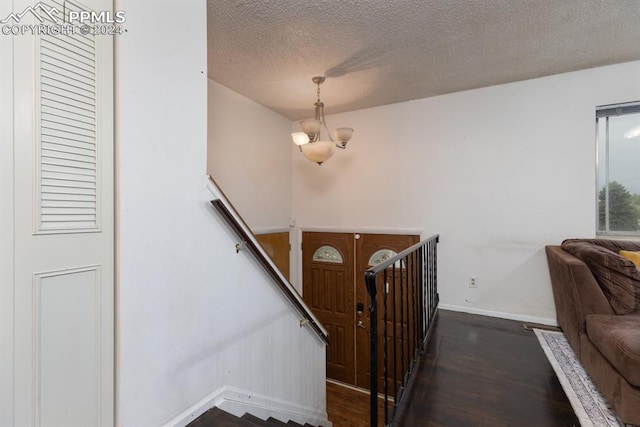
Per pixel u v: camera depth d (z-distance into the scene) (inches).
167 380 55.7
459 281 126.6
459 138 127.1
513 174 117.9
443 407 62.0
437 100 131.2
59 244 43.3
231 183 128.0
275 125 154.1
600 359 65.6
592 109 106.7
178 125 58.9
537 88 114.1
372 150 145.9
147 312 52.9
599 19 79.5
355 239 149.9
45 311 41.9
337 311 154.5
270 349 80.9
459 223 127.0
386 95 130.8
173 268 57.2
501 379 72.2
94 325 47.0
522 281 116.3
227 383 67.7
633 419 54.1
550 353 85.4
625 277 73.2
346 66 105.6
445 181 129.8
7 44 38.4
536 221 114.4
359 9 76.0
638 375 52.9
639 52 96.5
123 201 49.8
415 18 79.4
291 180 166.9
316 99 135.5
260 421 70.5
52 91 42.4
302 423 94.1
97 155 47.4
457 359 82.4
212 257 64.9
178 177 58.5
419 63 103.3
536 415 59.4
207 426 58.0
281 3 73.6
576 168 108.7
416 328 89.0
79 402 45.2
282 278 82.3
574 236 108.8
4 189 38.3
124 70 50.1
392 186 141.2
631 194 105.2
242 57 99.5
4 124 38.2
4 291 38.4
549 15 78.0
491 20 80.2
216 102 119.6
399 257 61.1
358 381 147.4
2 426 38.3
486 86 121.6
